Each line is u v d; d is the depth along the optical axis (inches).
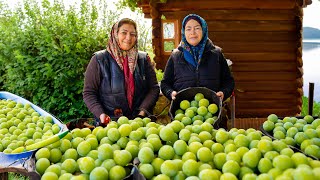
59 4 249.1
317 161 70.7
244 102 303.6
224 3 285.3
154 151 81.8
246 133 88.9
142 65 136.7
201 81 137.4
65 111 235.5
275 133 97.1
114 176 71.9
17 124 127.4
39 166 75.9
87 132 93.1
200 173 68.3
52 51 229.1
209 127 92.0
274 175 66.1
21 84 234.1
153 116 117.0
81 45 236.1
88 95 131.6
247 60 296.2
